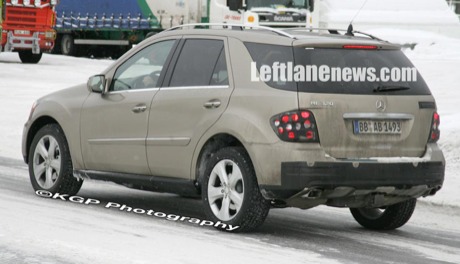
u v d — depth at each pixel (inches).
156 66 864.9
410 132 790.5
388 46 804.6
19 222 779.4
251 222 770.2
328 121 755.4
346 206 789.9
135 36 3624.5
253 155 758.5
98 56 3890.3
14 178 1084.5
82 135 906.7
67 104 925.8
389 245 776.3
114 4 3634.4
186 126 815.1
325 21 4475.9
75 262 634.8
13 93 2103.8
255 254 693.3
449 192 1064.8
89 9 3708.2
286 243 752.3
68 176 925.8
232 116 777.6
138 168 858.1
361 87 775.1
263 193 756.6
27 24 3021.7
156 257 660.1
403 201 835.4
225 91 794.2
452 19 4421.8
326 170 746.8
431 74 2674.7
